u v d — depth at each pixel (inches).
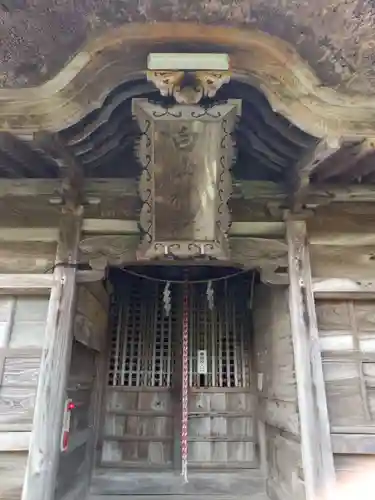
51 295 139.1
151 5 108.7
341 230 155.5
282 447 158.6
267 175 161.9
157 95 121.7
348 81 123.0
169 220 127.6
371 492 121.7
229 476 192.2
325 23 119.6
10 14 116.5
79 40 118.6
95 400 194.7
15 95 116.1
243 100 127.6
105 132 134.5
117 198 156.4
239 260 148.5
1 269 145.7
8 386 130.6
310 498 119.2
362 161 140.0
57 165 138.5
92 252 146.9
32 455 120.2
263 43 112.7
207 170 121.5
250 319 221.9
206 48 112.7
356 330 141.3
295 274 145.4
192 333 220.4
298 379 132.7
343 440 126.4
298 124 118.8
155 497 183.5
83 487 174.4
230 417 206.5
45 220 153.5
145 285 228.7
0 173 153.4
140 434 202.4
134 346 216.4
